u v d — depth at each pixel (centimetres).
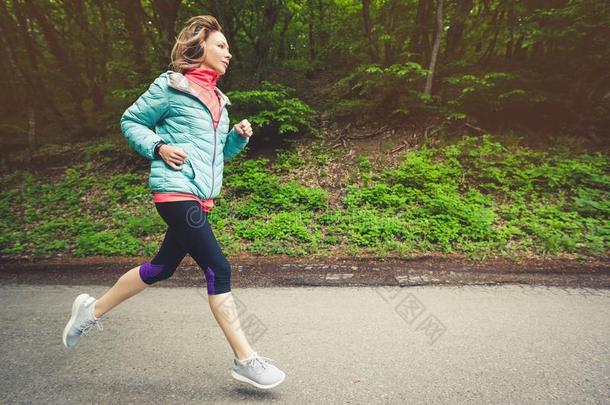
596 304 259
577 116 639
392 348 208
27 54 955
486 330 226
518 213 463
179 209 161
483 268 336
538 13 583
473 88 615
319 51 991
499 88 665
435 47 664
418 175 548
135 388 177
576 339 214
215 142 173
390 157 639
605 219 436
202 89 169
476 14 769
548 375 180
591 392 167
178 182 161
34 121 868
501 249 375
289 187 559
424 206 480
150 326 243
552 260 351
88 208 593
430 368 188
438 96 700
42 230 508
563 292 280
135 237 468
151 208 569
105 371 192
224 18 727
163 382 182
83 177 711
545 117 664
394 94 727
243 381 170
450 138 668
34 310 278
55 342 226
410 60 768
